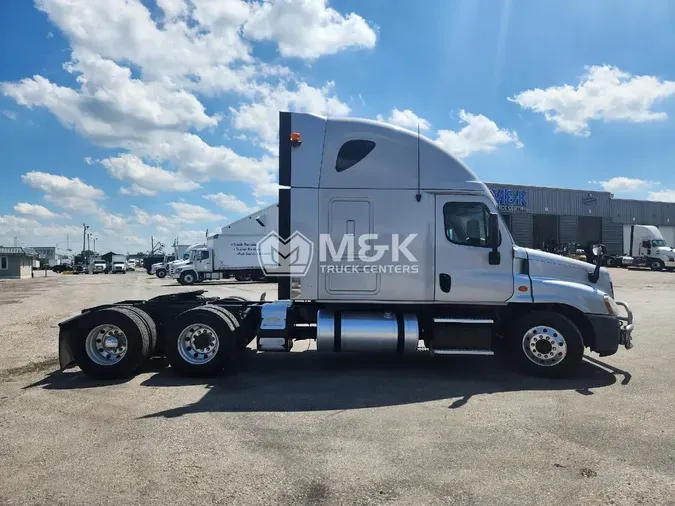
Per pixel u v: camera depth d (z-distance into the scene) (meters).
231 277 41.62
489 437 4.58
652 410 5.38
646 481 3.68
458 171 7.20
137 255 147.75
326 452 4.21
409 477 3.74
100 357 6.88
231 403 5.66
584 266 7.30
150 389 6.28
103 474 3.78
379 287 7.08
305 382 6.64
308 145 7.12
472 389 6.29
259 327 7.22
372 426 4.88
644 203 55.56
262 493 3.49
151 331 7.20
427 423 4.97
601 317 6.97
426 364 7.81
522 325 6.98
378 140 7.16
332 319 7.10
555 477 3.75
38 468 3.89
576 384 6.54
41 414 5.24
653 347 9.03
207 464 3.96
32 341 9.85
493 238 6.98
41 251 111.81
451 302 7.10
